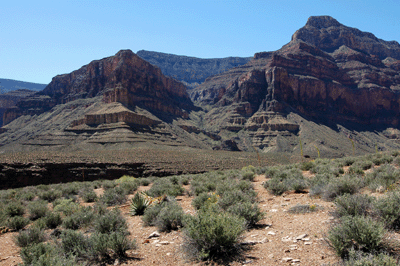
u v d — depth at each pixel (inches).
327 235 223.6
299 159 3740.2
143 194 534.9
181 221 316.2
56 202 656.4
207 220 231.1
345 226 199.3
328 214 294.5
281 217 319.6
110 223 336.8
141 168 2812.5
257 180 780.6
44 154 2699.3
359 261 161.0
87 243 262.8
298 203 373.4
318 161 1019.3
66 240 265.6
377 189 362.0
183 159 3294.8
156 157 3240.7
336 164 836.6
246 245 238.2
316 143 7199.8
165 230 323.0
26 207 625.0
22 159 2463.1
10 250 316.5
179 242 269.7
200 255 215.2
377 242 179.3
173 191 619.5
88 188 945.5
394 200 237.5
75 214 403.5
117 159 2930.6
